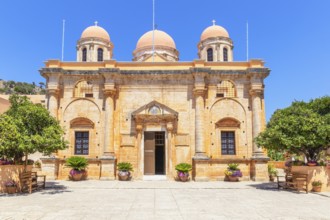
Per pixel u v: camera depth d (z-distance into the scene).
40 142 16.86
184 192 18.42
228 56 37.84
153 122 25.92
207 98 26.55
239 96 26.62
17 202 14.58
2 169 17.98
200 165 24.80
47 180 24.72
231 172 24.52
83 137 26.38
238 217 11.28
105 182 23.48
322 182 18.55
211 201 15.02
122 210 12.63
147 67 27.12
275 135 18.42
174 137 25.92
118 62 27.12
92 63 27.17
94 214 11.80
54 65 26.84
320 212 12.22
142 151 25.73
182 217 11.28
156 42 37.81
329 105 26.05
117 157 25.80
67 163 24.69
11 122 16.91
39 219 10.95
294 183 18.62
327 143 18.22
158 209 12.86
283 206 13.59
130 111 26.47
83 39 38.75
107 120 25.69
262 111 26.25
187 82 26.78
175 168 24.77
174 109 26.41
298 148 18.95
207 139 25.98
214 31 38.22
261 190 19.27
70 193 17.83
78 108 26.58
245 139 26.06
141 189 19.75
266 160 24.89
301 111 19.47
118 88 26.66
